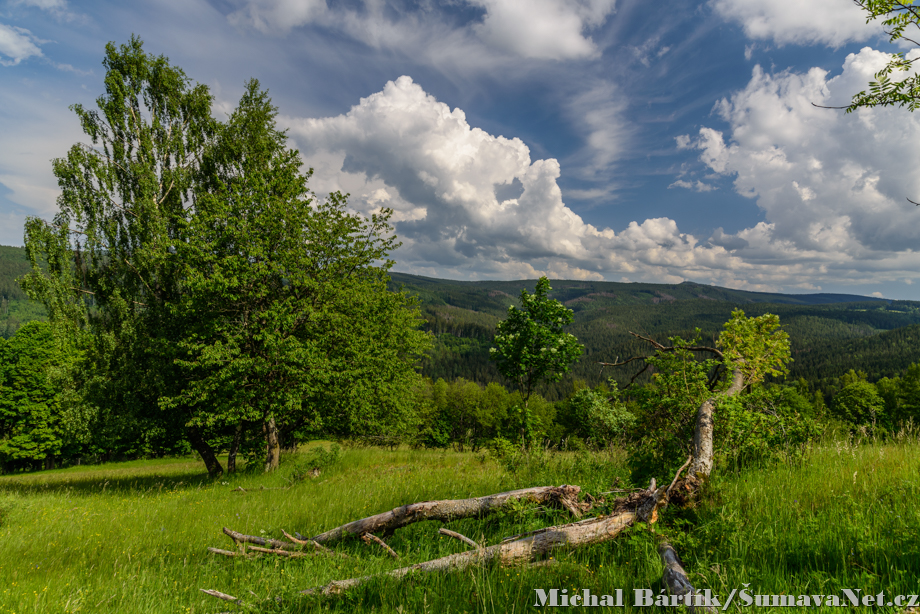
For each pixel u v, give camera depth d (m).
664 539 3.77
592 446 9.36
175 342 15.38
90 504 10.31
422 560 4.26
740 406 6.11
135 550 6.09
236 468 18.62
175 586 4.48
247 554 5.07
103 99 17.81
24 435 36.12
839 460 5.73
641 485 5.77
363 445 22.56
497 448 9.60
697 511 4.45
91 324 16.53
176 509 8.91
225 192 16.45
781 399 6.87
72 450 39.03
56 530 7.49
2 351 36.69
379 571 3.87
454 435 70.94
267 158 19.16
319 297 15.48
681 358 6.91
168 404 14.46
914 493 4.13
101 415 15.63
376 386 17.31
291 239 15.22
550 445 9.61
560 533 3.95
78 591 4.23
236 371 13.85
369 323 17.34
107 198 16.91
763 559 3.22
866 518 3.68
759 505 4.32
